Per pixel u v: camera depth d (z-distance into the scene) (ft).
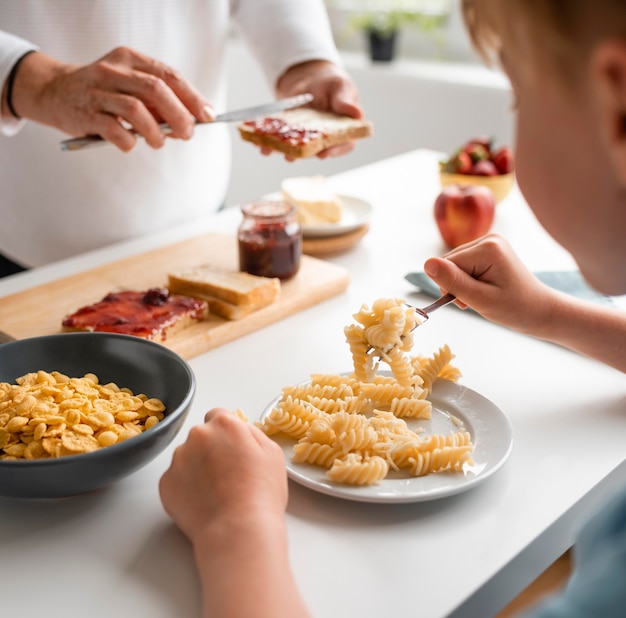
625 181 2.01
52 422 3.16
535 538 2.95
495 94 9.81
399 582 2.75
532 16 1.92
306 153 5.58
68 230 6.53
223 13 6.60
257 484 2.85
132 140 4.88
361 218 5.86
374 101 10.96
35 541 2.99
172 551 2.93
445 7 11.26
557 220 2.29
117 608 2.68
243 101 12.26
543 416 3.74
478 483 3.10
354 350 3.68
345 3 11.97
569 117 2.04
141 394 3.59
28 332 4.48
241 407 3.85
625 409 3.80
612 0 1.81
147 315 4.47
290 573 2.60
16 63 5.11
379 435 3.32
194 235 6.11
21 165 6.32
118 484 3.32
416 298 5.05
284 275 5.08
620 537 2.09
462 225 5.71
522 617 2.14
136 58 5.00
